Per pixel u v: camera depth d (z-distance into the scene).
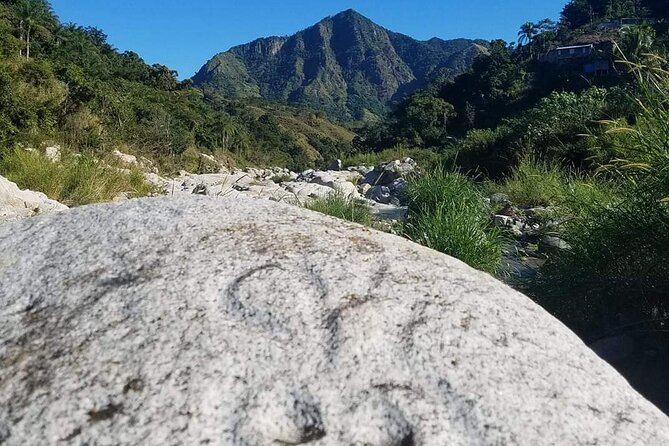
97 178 7.46
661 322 3.01
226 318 1.34
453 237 4.05
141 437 1.04
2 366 1.19
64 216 1.85
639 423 1.29
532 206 7.41
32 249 1.64
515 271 4.15
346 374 1.23
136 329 1.29
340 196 6.32
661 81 3.30
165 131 22.64
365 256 1.67
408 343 1.34
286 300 1.41
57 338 1.27
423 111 51.00
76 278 1.48
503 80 60.28
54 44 45.03
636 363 2.79
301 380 1.21
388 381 1.23
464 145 13.97
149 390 1.13
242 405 1.13
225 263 1.53
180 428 1.06
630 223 3.09
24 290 1.45
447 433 1.14
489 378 1.28
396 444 1.12
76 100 14.54
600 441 1.19
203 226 1.73
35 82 13.98
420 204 5.51
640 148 3.14
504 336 1.43
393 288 1.53
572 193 4.06
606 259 3.23
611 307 3.20
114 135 13.80
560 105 11.46
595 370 1.43
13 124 10.47
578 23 82.81
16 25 42.28
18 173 6.88
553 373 1.36
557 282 3.37
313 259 1.60
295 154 84.69
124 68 62.22
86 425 1.06
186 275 1.47
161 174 15.66
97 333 1.28
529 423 1.19
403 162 15.39
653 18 66.75
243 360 1.23
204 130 49.38
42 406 1.09
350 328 1.34
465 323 1.44
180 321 1.31
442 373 1.27
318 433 1.12
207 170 25.00
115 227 1.73
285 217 1.88
